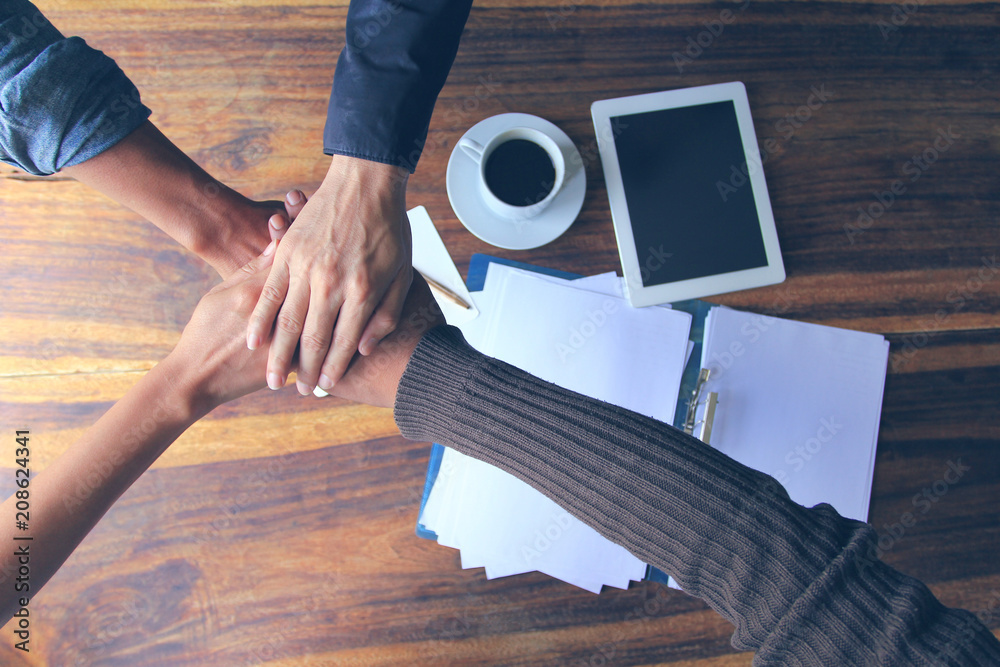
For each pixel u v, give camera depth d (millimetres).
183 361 736
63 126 689
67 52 661
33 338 902
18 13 656
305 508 894
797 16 967
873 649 469
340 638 882
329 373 739
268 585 882
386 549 895
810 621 484
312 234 734
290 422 901
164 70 923
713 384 918
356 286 728
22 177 905
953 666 451
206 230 823
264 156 929
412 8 671
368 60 688
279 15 934
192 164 806
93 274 913
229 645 874
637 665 881
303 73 936
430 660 884
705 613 889
